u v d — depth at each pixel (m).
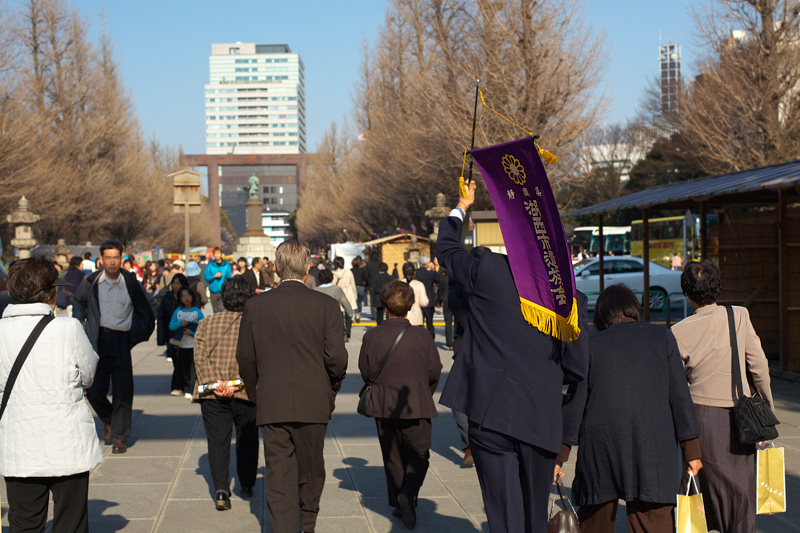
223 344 5.28
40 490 3.72
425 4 28.25
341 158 70.81
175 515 5.20
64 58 40.69
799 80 22.75
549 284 3.34
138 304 6.94
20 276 3.77
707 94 26.30
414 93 30.31
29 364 3.66
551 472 3.49
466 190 3.83
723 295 12.09
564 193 52.00
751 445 4.04
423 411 5.00
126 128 44.34
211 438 5.34
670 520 3.62
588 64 24.27
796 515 5.09
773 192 11.83
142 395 10.15
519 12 24.22
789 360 10.69
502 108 24.53
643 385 3.62
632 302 3.89
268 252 42.38
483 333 3.51
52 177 37.28
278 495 4.28
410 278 11.88
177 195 17.61
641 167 52.72
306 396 4.33
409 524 4.92
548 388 3.41
